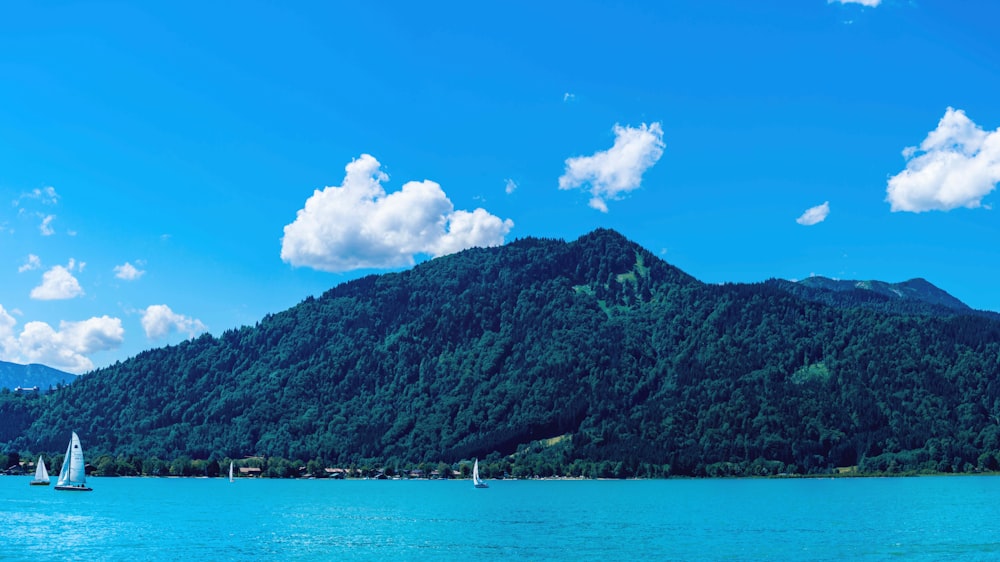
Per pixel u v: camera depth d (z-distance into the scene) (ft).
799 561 437.17
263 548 485.15
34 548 477.36
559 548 489.67
